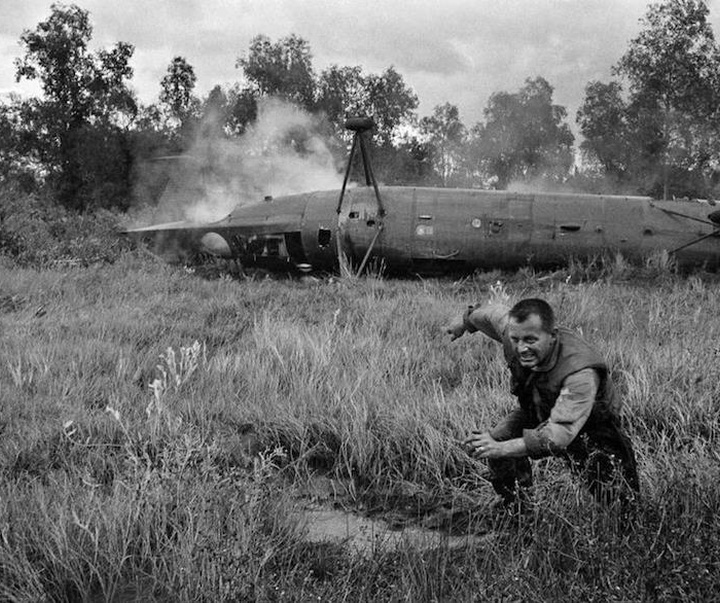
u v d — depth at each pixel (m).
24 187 40.59
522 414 4.79
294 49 47.62
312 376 7.88
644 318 10.55
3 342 9.55
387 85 48.81
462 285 16.73
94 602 4.32
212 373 8.40
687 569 3.86
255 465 5.50
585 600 3.85
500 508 5.22
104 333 10.34
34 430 6.65
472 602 3.94
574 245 17.59
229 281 16.45
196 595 4.22
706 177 44.47
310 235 18.33
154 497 4.98
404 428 6.61
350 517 5.60
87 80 42.72
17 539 4.60
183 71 45.88
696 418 6.68
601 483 4.60
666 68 44.59
